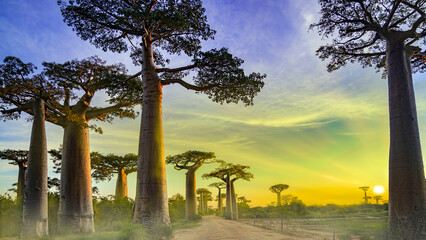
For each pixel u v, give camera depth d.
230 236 13.55
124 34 14.27
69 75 14.68
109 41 14.98
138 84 17.30
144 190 11.66
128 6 12.54
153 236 10.55
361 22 12.37
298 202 42.78
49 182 27.27
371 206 49.03
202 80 14.58
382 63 13.73
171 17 11.94
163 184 12.01
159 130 12.62
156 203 11.54
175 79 13.85
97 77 15.37
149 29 13.35
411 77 10.72
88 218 15.16
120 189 35.09
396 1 11.23
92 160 30.48
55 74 14.16
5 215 17.31
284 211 33.91
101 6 12.88
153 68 13.33
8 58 13.12
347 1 11.98
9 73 13.40
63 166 15.48
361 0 11.80
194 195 36.75
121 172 35.56
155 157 12.11
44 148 14.22
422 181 9.17
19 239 12.59
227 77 13.85
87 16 13.21
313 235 13.77
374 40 12.86
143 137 12.38
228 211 42.94
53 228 15.69
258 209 57.28
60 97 15.80
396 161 9.64
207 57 13.16
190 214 35.47
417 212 8.84
